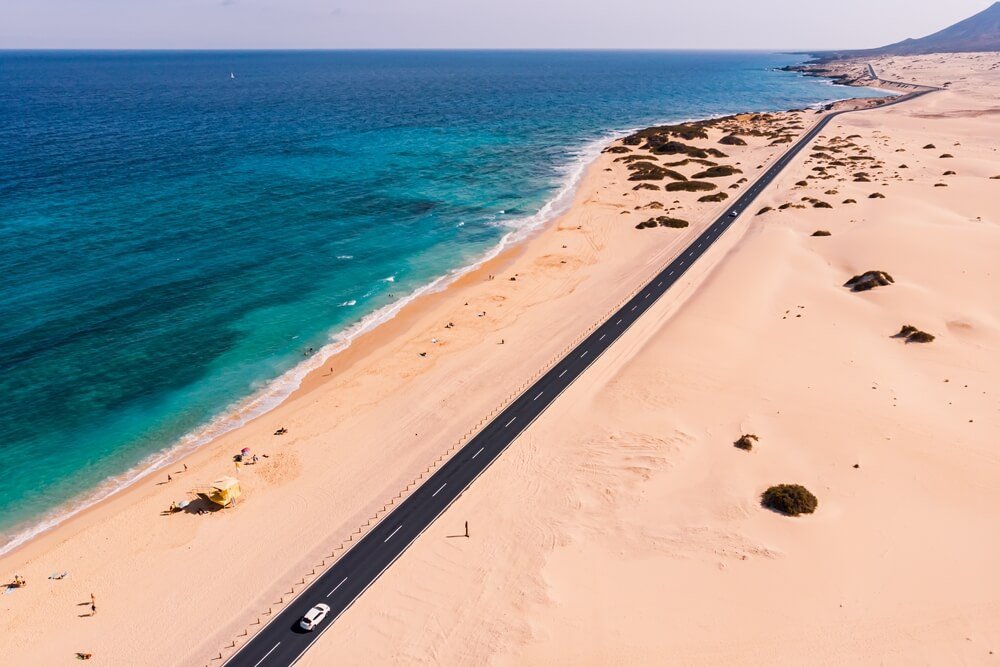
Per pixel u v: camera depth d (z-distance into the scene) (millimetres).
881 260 85438
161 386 61906
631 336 70562
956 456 47062
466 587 39031
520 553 41375
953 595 35344
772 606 35688
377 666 34281
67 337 68438
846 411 53594
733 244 99188
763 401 56000
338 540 43500
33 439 53688
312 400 60594
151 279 83188
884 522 41188
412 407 59062
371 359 67875
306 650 35438
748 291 78562
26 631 37219
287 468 51156
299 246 97875
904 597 35531
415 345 70688
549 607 36969
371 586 39531
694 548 40250
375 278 88375
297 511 46469
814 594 36219
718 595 36688
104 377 62469
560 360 66125
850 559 38406
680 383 59250
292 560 41938
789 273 85000
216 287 82375
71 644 36344
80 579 40906
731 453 49219
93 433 55000
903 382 58125
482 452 52000
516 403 58719
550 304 80500
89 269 84562
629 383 60062
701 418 54156
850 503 43219
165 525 45312
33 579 40906
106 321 72188
